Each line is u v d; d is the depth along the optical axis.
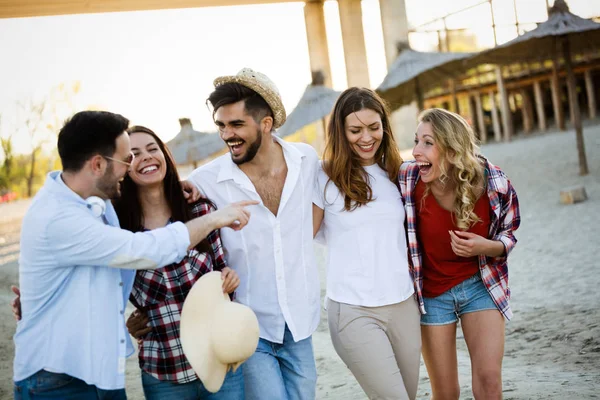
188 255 2.99
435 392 3.79
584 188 13.70
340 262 3.58
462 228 3.50
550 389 4.57
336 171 3.56
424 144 3.50
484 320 3.55
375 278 3.50
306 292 3.43
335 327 3.57
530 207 13.88
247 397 3.24
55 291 2.53
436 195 3.58
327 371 6.11
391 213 3.57
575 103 16.55
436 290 3.64
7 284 12.38
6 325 9.29
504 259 3.59
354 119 3.53
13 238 18.48
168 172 3.08
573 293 7.53
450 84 26.34
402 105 18.73
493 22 19.95
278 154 3.49
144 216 3.07
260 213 3.34
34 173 29.11
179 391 2.93
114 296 2.60
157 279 2.90
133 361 7.25
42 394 2.50
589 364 5.28
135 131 2.99
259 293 3.38
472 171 3.47
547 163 18.72
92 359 2.52
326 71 19.23
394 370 3.44
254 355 3.28
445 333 3.66
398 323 3.55
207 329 2.86
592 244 9.90
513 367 5.48
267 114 3.37
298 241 3.42
